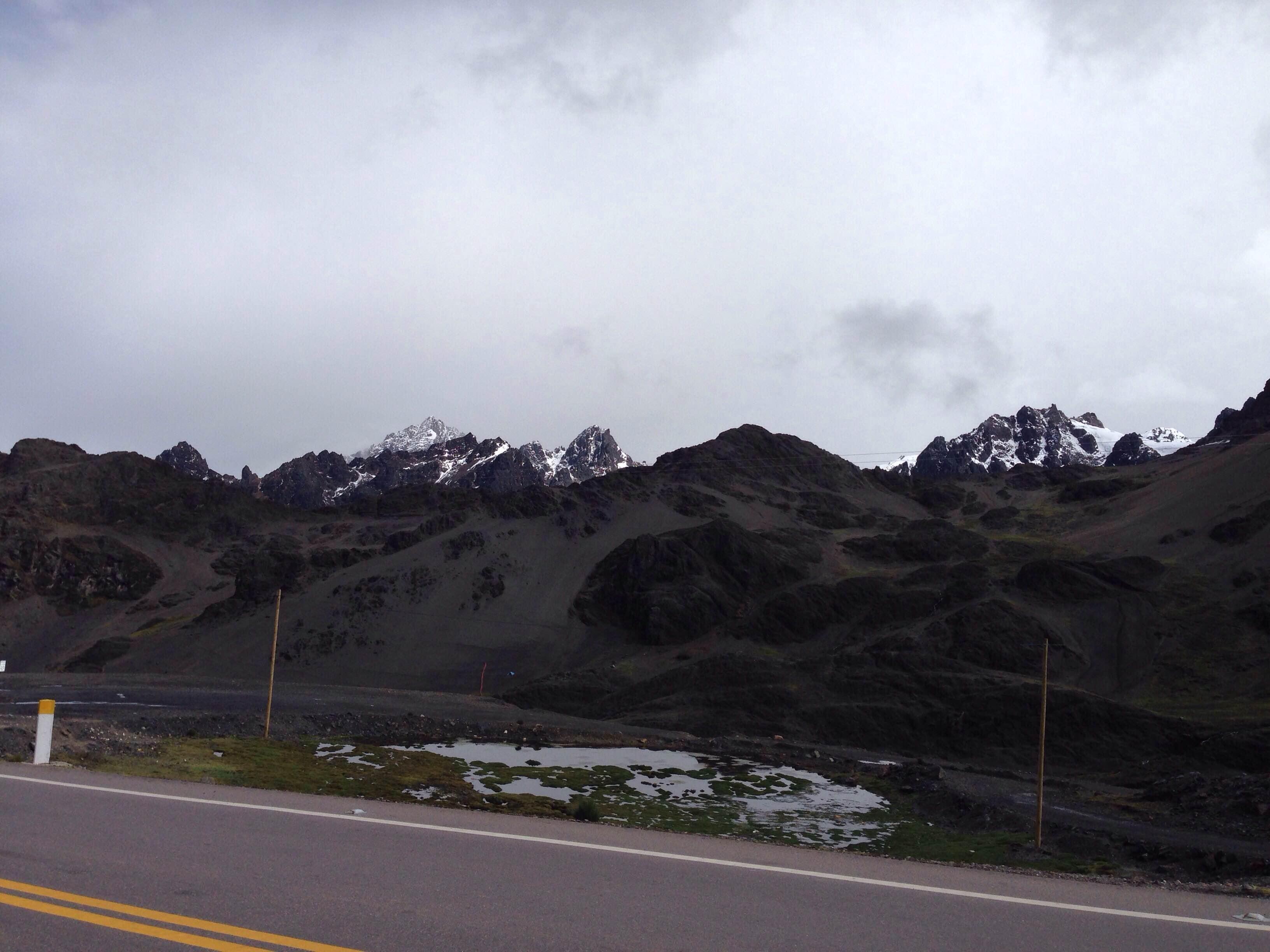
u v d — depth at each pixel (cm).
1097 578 16125
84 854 1120
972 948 887
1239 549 16512
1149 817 5397
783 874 1149
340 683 16125
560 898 1000
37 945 807
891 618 16012
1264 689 11931
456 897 988
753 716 11694
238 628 19362
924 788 6125
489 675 16262
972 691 11688
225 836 1247
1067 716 10625
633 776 6266
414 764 5606
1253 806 5191
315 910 926
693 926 922
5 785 1611
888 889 1096
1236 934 968
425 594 19575
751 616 16900
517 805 4275
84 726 4306
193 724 6247
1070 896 1115
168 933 843
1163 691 12494
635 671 14950
